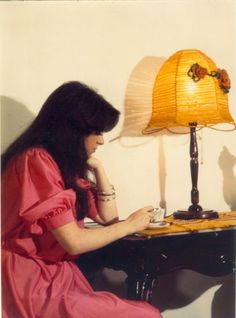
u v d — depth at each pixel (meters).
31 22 1.65
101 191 1.63
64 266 1.42
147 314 1.33
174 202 1.91
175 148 1.91
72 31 1.70
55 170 1.38
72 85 1.47
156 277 1.48
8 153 1.45
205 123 1.64
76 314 1.28
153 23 1.82
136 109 1.82
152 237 1.45
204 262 1.53
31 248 1.37
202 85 1.62
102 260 1.56
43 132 1.43
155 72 1.84
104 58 1.76
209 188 1.96
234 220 1.68
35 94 1.66
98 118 1.45
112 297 1.34
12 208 1.38
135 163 1.85
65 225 1.32
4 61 1.63
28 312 1.30
